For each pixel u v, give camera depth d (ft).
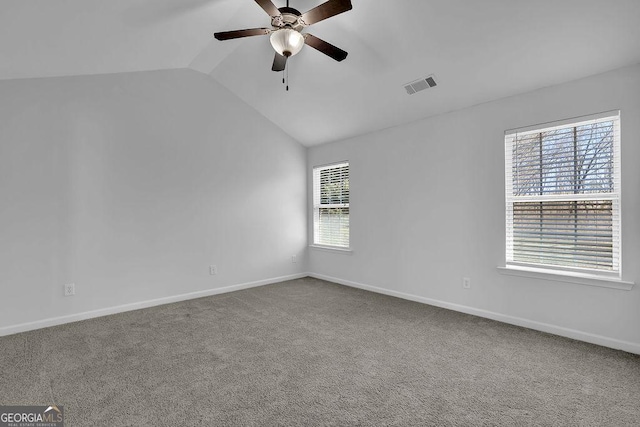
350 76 11.23
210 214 13.76
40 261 10.03
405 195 12.71
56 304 10.29
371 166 13.99
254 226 15.20
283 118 15.23
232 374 7.02
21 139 9.76
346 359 7.69
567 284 8.78
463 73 9.52
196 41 10.84
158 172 12.39
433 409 5.73
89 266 10.89
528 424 5.30
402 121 12.60
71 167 10.57
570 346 8.21
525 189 9.67
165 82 12.57
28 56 8.63
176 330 9.66
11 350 8.30
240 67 12.68
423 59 9.51
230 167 14.38
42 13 7.05
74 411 5.73
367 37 9.48
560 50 7.90
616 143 8.09
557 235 9.11
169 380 6.79
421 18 8.32
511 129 9.79
